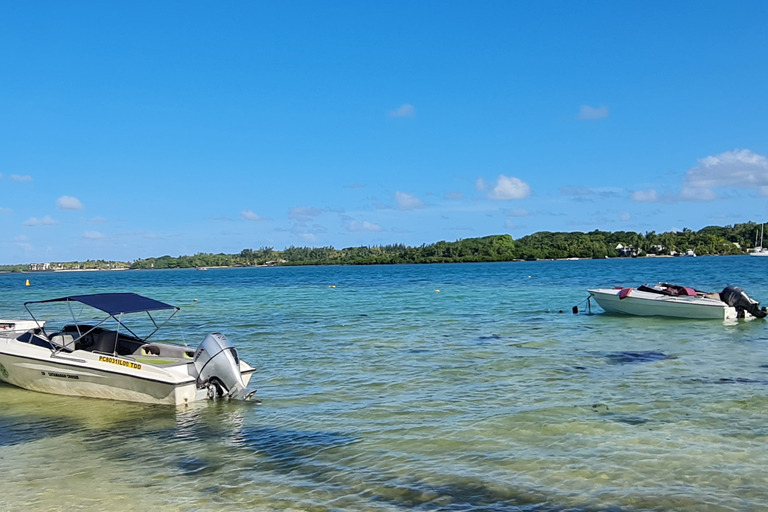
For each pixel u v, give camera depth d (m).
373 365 15.96
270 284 75.19
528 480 8.05
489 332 22.19
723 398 12.02
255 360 16.95
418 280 75.81
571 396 12.36
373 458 8.99
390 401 12.23
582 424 10.43
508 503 7.37
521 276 81.19
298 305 36.94
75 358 13.12
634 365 15.57
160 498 7.71
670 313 25.81
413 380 14.09
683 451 9.01
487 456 8.97
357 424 10.71
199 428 10.75
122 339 14.71
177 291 59.47
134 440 10.14
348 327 24.34
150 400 12.49
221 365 12.47
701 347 18.41
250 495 7.75
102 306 13.52
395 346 19.09
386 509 7.26
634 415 10.92
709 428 10.09
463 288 53.28
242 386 12.50
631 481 7.94
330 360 16.78
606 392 12.66
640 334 21.36
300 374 14.98
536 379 14.01
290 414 11.46
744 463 8.50
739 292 25.11
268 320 27.64
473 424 10.55
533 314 28.69
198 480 8.30
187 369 12.88
